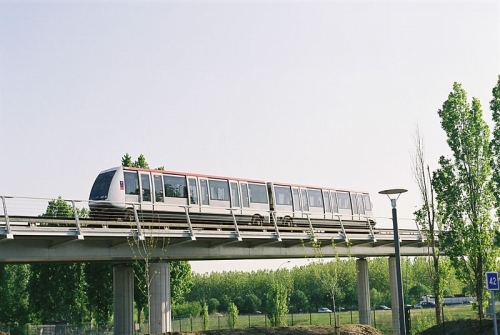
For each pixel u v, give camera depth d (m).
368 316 49.59
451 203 36.03
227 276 138.25
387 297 116.00
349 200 53.81
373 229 47.16
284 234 38.25
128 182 37.00
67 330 56.03
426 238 40.16
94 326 59.94
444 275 37.22
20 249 28.94
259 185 45.56
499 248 35.19
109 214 36.16
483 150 35.72
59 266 57.91
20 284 76.19
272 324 59.53
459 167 36.09
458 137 35.97
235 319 65.12
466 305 88.56
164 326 34.03
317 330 35.34
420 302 104.38
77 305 58.38
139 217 36.84
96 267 53.53
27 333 55.66
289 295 117.06
